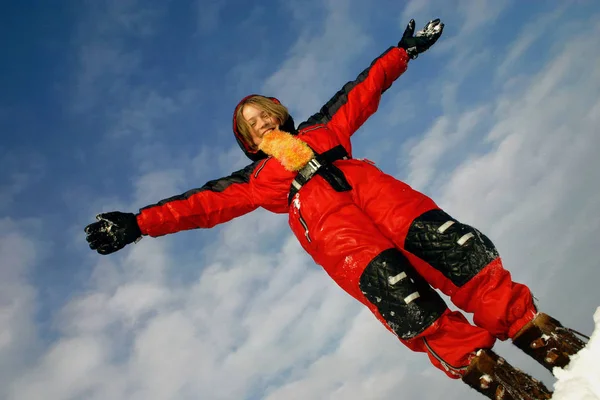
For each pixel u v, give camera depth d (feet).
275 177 11.41
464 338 9.11
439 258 9.61
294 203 10.93
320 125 12.25
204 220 12.16
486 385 8.74
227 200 12.10
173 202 12.03
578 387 7.76
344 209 10.43
